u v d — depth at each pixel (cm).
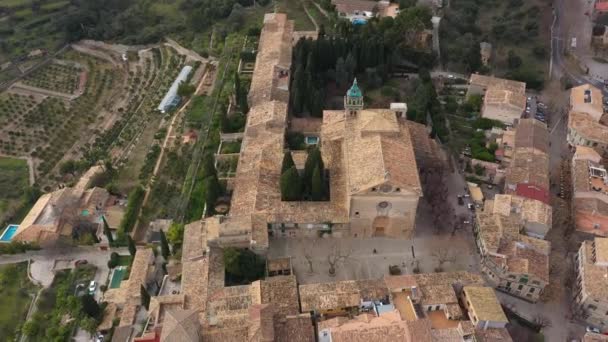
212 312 10869
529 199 13100
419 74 18738
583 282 11388
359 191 11838
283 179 12900
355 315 10875
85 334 11894
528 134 15288
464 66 19438
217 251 12256
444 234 13188
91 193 15375
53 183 17838
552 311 11694
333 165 13812
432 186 14200
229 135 16238
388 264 12438
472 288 11044
